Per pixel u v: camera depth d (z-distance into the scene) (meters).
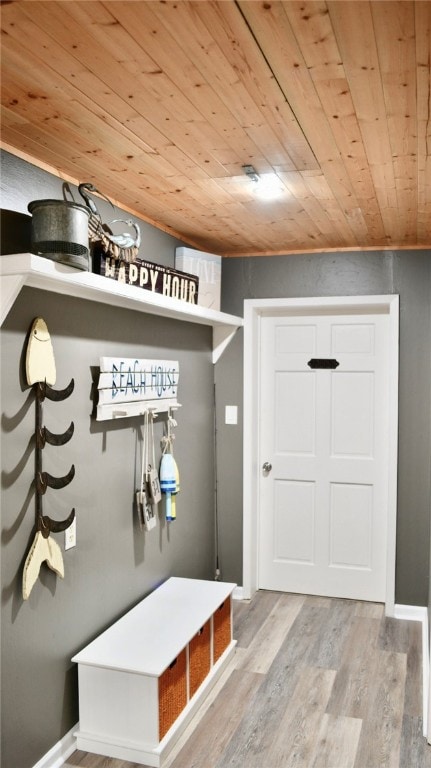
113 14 1.45
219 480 4.39
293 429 4.41
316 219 3.34
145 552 3.27
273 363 4.43
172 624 2.88
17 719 2.26
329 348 4.32
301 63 1.67
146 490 3.20
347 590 4.34
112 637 2.75
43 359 2.32
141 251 3.29
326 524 4.36
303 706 2.93
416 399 4.00
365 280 4.08
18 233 2.31
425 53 1.59
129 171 2.56
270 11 1.42
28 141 2.24
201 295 3.78
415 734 2.72
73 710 2.62
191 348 3.91
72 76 1.76
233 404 4.34
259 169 2.52
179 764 2.50
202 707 2.93
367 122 2.03
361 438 4.28
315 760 2.54
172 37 1.55
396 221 3.35
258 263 4.28
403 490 4.04
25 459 2.28
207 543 4.23
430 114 1.96
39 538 2.32
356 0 1.37
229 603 3.43
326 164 2.45
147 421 3.17
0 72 1.74
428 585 3.98
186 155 2.37
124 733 2.54
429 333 3.97
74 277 2.24
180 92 1.85
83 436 2.67
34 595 2.36
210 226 3.52
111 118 2.04
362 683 3.14
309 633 3.75
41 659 2.40
